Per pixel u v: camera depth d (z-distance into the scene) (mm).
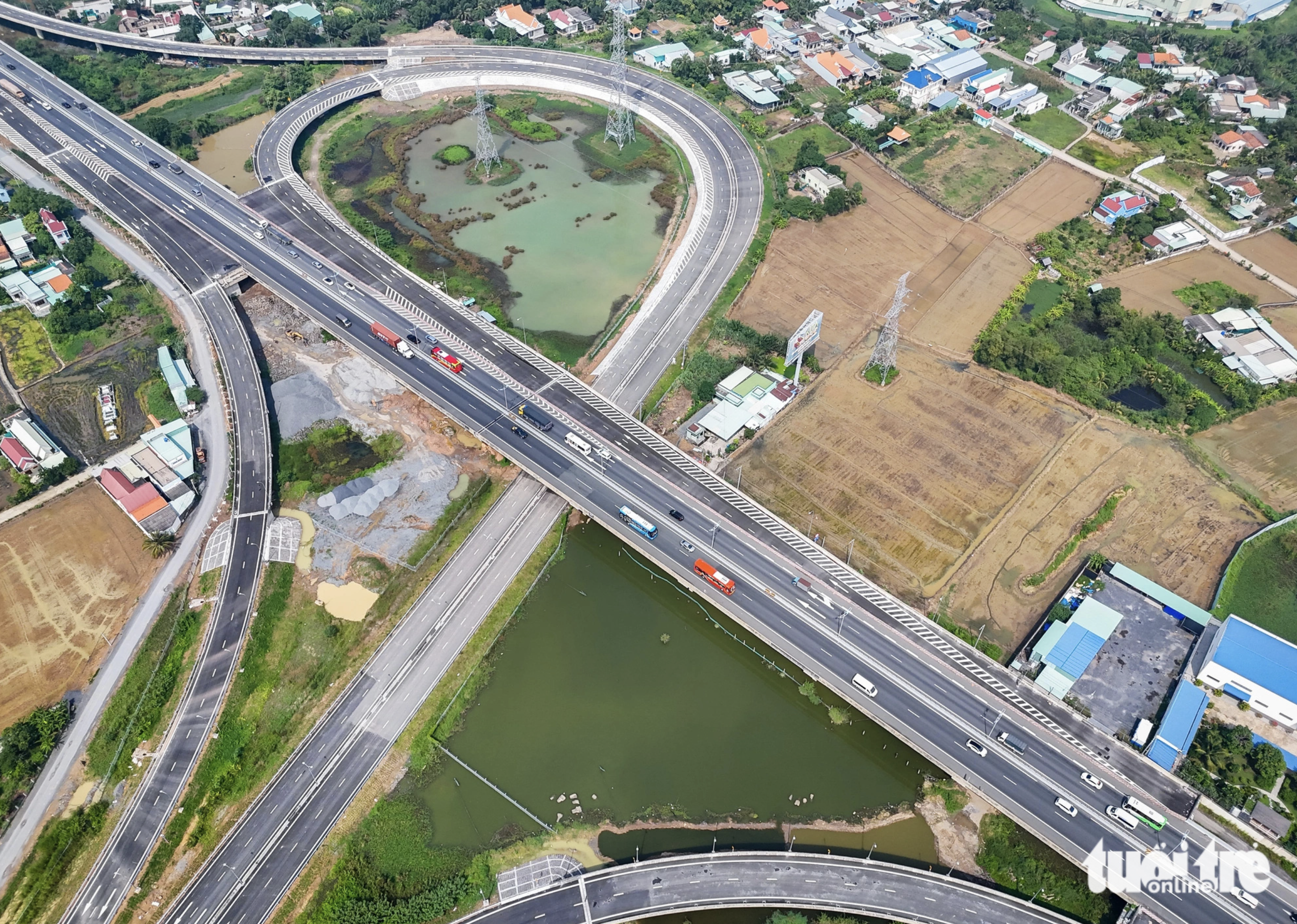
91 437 189000
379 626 157125
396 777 139250
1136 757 136125
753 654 155875
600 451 182125
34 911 122562
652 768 141000
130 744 139875
